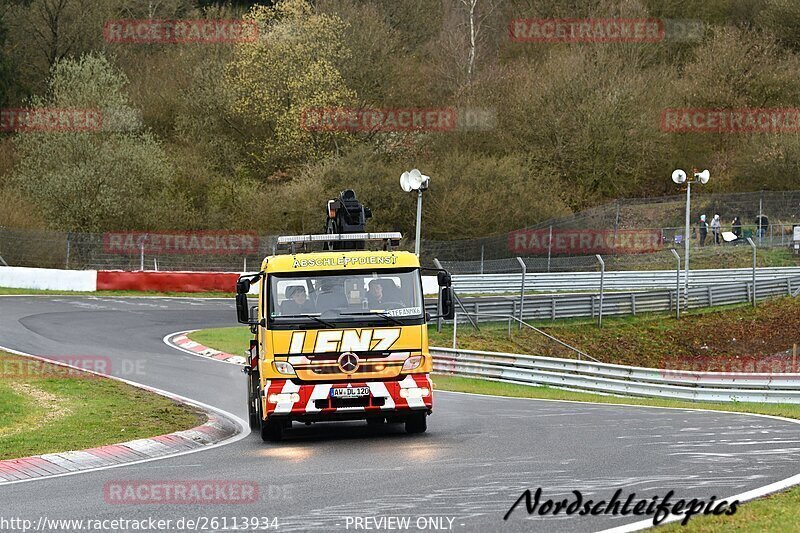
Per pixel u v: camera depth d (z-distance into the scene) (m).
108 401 32.19
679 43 122.44
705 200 93.94
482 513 14.87
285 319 24.28
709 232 90.38
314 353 24.19
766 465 18.72
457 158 95.69
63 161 96.94
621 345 65.00
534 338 63.81
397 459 20.78
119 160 96.56
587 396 42.47
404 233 92.75
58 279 79.81
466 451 21.72
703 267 85.00
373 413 24.30
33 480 19.53
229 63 112.06
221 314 69.69
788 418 28.39
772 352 63.50
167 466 20.81
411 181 47.09
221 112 112.50
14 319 59.22
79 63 105.44
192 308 72.75
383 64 112.88
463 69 118.88
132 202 95.69
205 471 19.84
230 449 23.72
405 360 24.41
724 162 111.12
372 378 24.33
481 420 28.98
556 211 92.81
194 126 112.62
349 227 30.81
